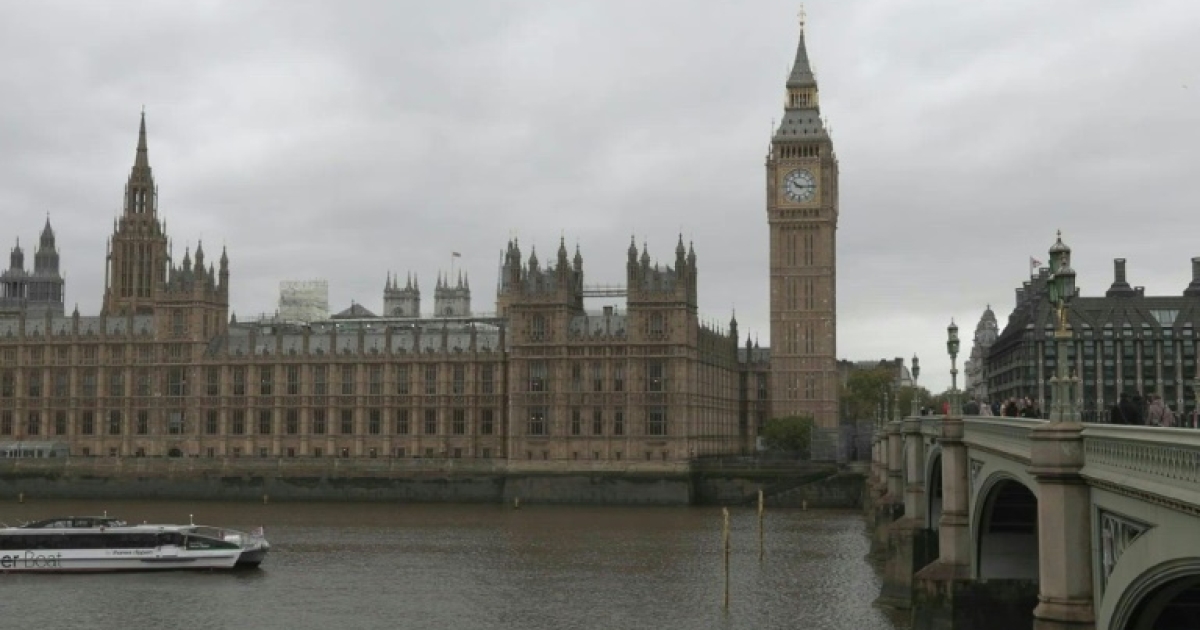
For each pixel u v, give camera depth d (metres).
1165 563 38.44
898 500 138.75
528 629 103.88
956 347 84.38
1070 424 48.41
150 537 139.12
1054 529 48.69
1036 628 49.00
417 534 172.75
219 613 113.25
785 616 107.06
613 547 156.12
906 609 109.12
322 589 125.25
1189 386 197.00
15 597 122.50
